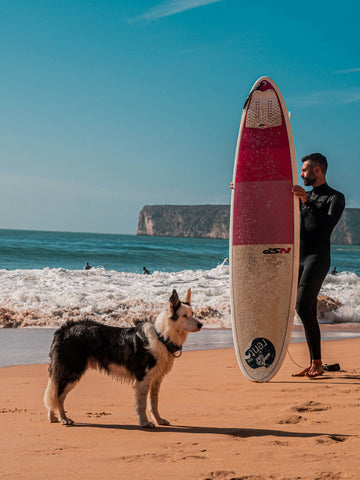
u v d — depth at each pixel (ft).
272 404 16.35
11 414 15.47
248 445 11.57
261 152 23.30
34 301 46.16
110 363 14.99
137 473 9.54
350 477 9.09
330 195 21.81
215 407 16.34
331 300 48.01
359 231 625.00
